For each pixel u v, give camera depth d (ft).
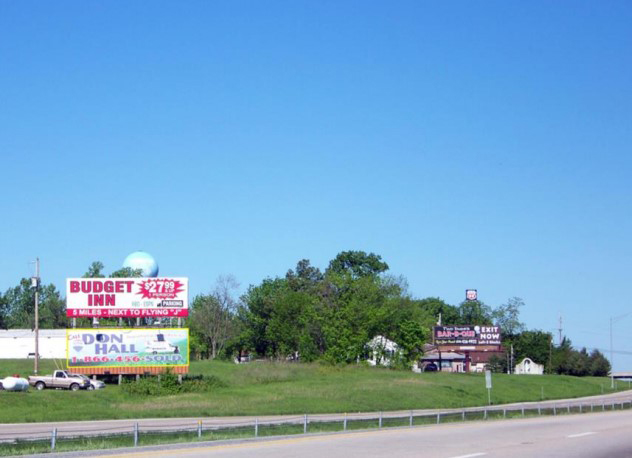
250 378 263.70
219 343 415.44
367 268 484.74
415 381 271.90
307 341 352.28
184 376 241.76
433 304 587.27
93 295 231.71
